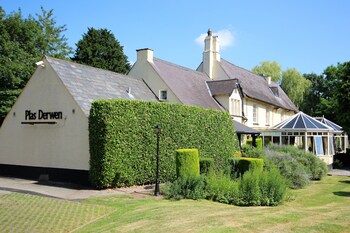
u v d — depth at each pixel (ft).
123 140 53.21
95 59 140.97
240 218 29.43
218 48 119.14
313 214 31.12
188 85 95.45
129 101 54.60
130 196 46.85
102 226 30.91
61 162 59.52
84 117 56.80
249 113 113.91
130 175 54.34
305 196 54.03
